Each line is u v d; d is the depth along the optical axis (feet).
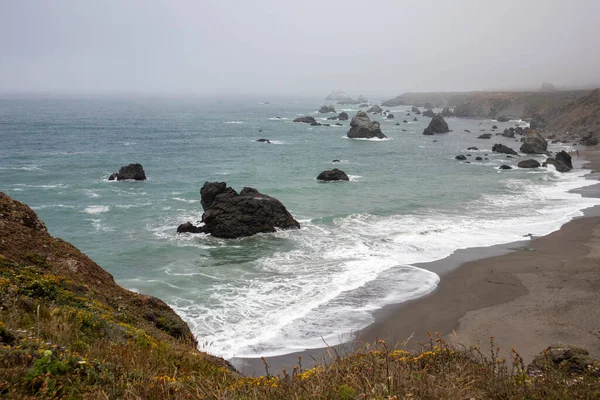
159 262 94.48
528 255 98.12
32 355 21.86
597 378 29.91
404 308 72.49
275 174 207.92
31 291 34.17
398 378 22.41
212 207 117.08
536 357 38.19
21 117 511.40
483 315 70.08
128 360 26.55
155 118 554.87
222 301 74.23
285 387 22.31
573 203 149.28
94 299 40.24
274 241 109.09
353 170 221.87
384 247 104.27
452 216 133.28
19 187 169.27
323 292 78.33
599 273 86.48
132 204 146.10
